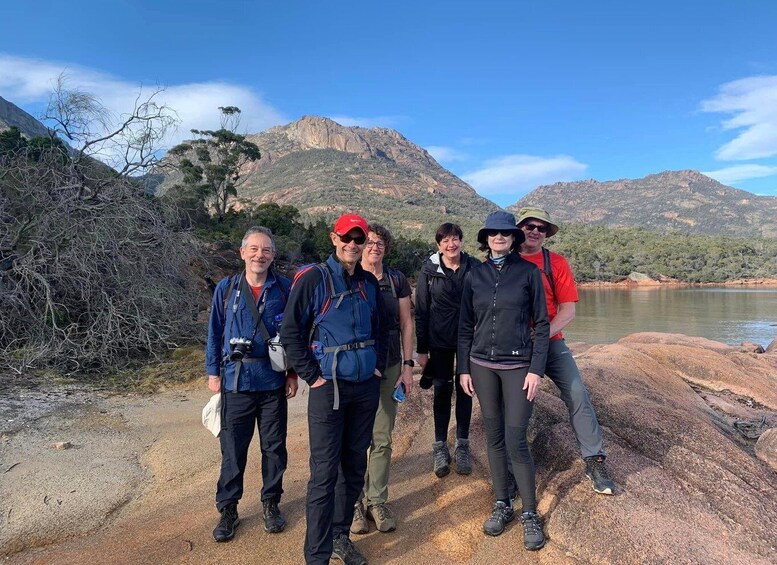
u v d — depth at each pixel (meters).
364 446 2.83
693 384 6.86
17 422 4.89
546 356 2.95
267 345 3.06
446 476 3.78
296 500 3.49
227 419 3.06
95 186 9.46
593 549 2.76
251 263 3.06
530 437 4.20
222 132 48.88
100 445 4.55
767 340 23.77
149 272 9.44
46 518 3.28
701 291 74.88
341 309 2.69
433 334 3.79
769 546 2.84
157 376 7.15
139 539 3.06
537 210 3.37
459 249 3.72
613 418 4.21
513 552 2.88
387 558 2.85
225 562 2.81
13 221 8.77
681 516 2.99
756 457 4.28
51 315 7.58
